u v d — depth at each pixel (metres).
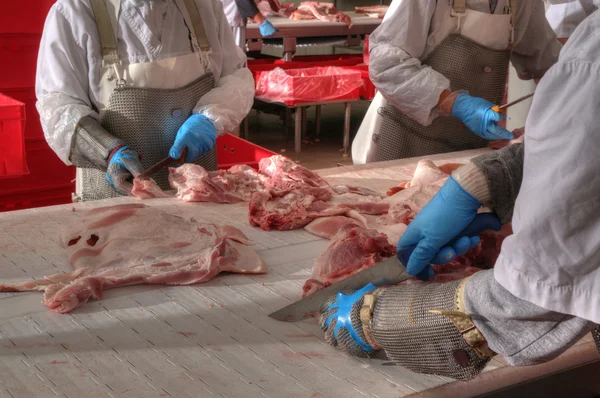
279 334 2.07
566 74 1.34
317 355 1.95
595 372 2.04
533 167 1.40
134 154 3.25
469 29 3.67
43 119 3.26
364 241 2.37
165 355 1.93
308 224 2.93
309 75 8.30
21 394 1.72
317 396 1.74
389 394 1.75
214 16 3.61
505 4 3.73
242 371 1.85
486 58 3.76
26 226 2.85
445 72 3.74
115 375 1.82
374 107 4.10
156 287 2.36
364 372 1.86
